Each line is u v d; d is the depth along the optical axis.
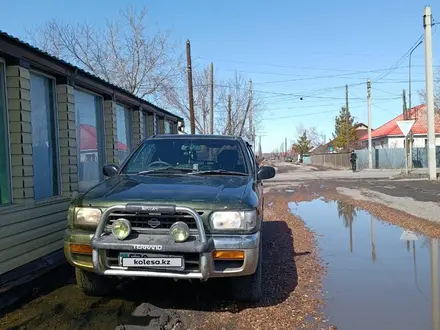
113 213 3.80
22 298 4.46
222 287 4.78
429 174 20.88
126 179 4.68
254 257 3.77
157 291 4.66
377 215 10.10
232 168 5.13
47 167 6.54
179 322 3.87
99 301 4.37
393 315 4.04
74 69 7.01
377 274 5.37
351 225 8.94
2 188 5.31
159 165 5.19
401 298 4.50
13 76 5.44
